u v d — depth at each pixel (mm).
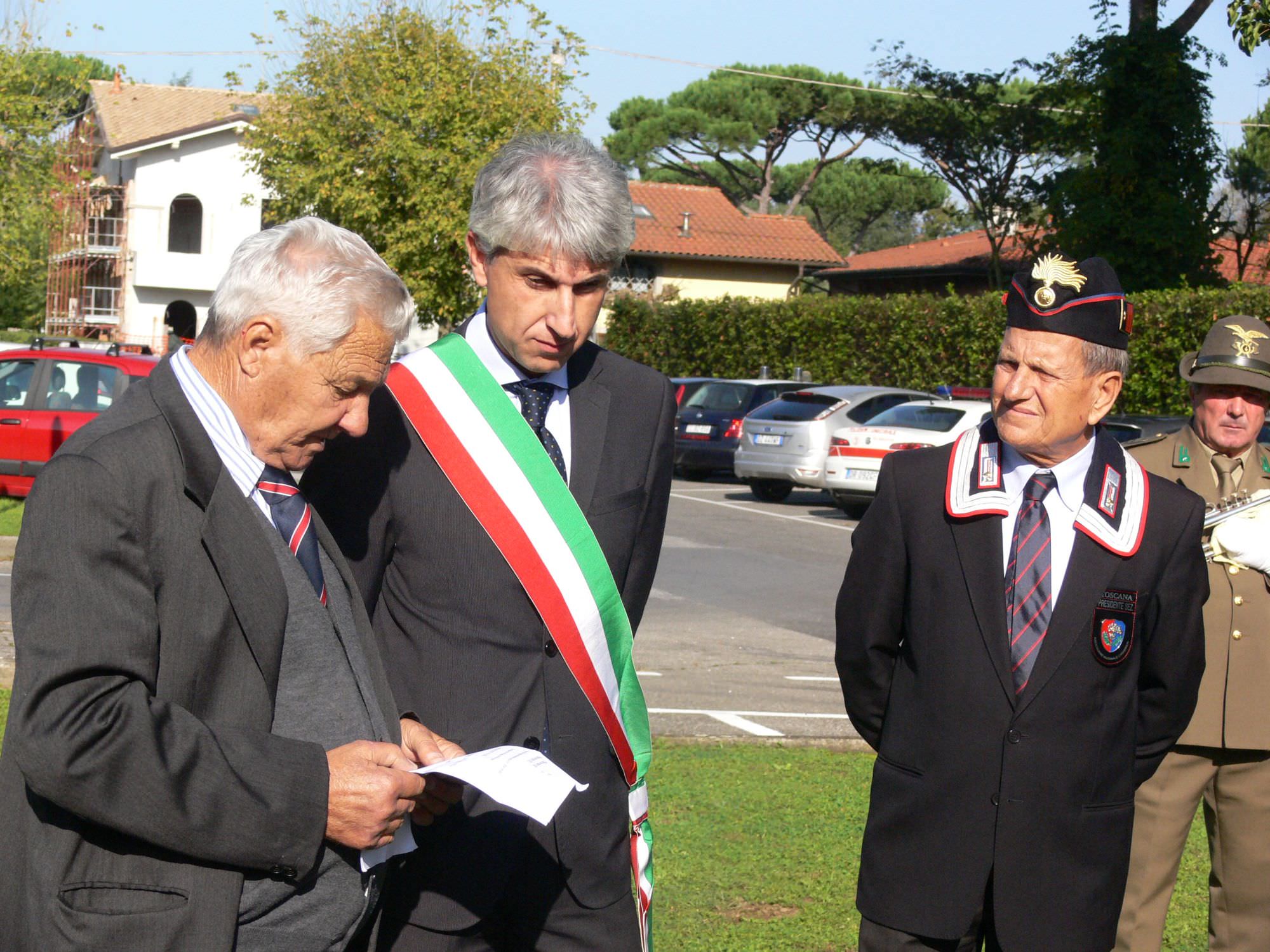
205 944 1694
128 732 1613
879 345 21906
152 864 1705
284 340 1805
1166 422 12062
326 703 1878
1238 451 3500
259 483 1891
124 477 1688
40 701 1601
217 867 1724
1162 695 2496
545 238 2150
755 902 3793
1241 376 3379
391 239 21953
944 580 2408
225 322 1816
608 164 2229
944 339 20719
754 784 4910
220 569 1742
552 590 2232
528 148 2209
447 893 2199
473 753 2018
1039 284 2320
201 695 1741
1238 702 3225
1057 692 2322
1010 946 2318
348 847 1854
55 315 42906
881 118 29703
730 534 13320
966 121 28438
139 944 1668
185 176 39219
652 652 7617
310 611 1879
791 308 23844
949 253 37562
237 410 1846
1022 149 28547
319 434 1893
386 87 21906
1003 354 2377
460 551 2232
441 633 2238
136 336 39469
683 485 18969
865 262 40844
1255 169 24266
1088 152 23375
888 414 14719
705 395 19516
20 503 12070
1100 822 2354
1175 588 2398
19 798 1718
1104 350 2318
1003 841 2320
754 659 7480
